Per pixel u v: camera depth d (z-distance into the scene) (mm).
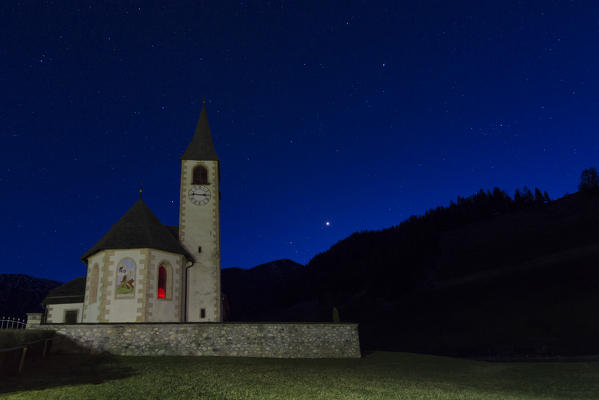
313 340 25750
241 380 16312
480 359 42281
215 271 35188
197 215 36656
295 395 13680
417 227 131000
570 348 44656
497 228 111750
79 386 13680
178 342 23703
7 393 12430
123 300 27984
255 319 117812
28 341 18375
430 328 66750
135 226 30906
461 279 88938
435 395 14930
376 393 14797
